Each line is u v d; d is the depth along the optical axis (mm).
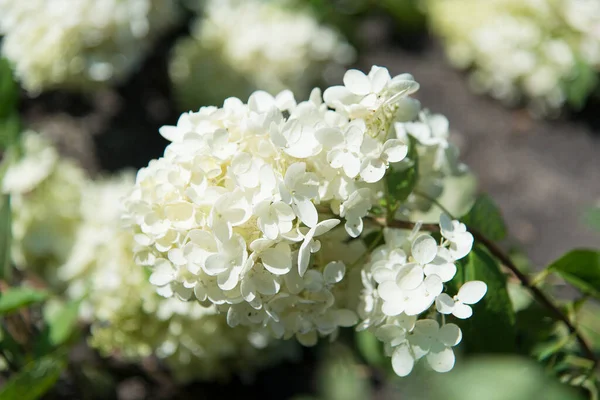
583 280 704
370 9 1586
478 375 466
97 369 982
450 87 1505
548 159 1381
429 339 612
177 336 867
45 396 943
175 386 1007
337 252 654
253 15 1314
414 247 611
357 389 845
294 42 1275
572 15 1350
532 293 705
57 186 1026
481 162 1379
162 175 635
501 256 683
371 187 647
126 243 864
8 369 880
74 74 1122
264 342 866
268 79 1272
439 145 678
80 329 928
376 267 623
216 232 605
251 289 611
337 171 625
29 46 1097
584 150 1395
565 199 1316
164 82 1414
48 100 1366
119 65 1120
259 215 603
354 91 627
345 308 664
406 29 1603
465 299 612
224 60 1277
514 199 1326
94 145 1333
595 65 1377
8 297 792
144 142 1352
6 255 847
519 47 1394
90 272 936
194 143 629
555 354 735
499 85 1449
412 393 505
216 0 1383
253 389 1014
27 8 1084
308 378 1011
